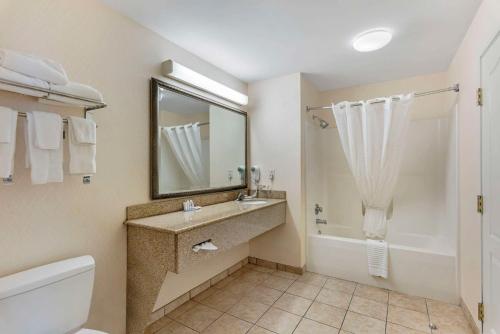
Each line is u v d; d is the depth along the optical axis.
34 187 1.26
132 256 1.65
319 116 3.38
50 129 1.20
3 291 1.02
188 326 1.80
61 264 1.28
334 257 2.59
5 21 1.17
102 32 1.55
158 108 1.89
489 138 1.45
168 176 1.98
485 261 1.52
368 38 1.91
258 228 2.22
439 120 2.72
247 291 2.30
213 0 1.54
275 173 2.79
